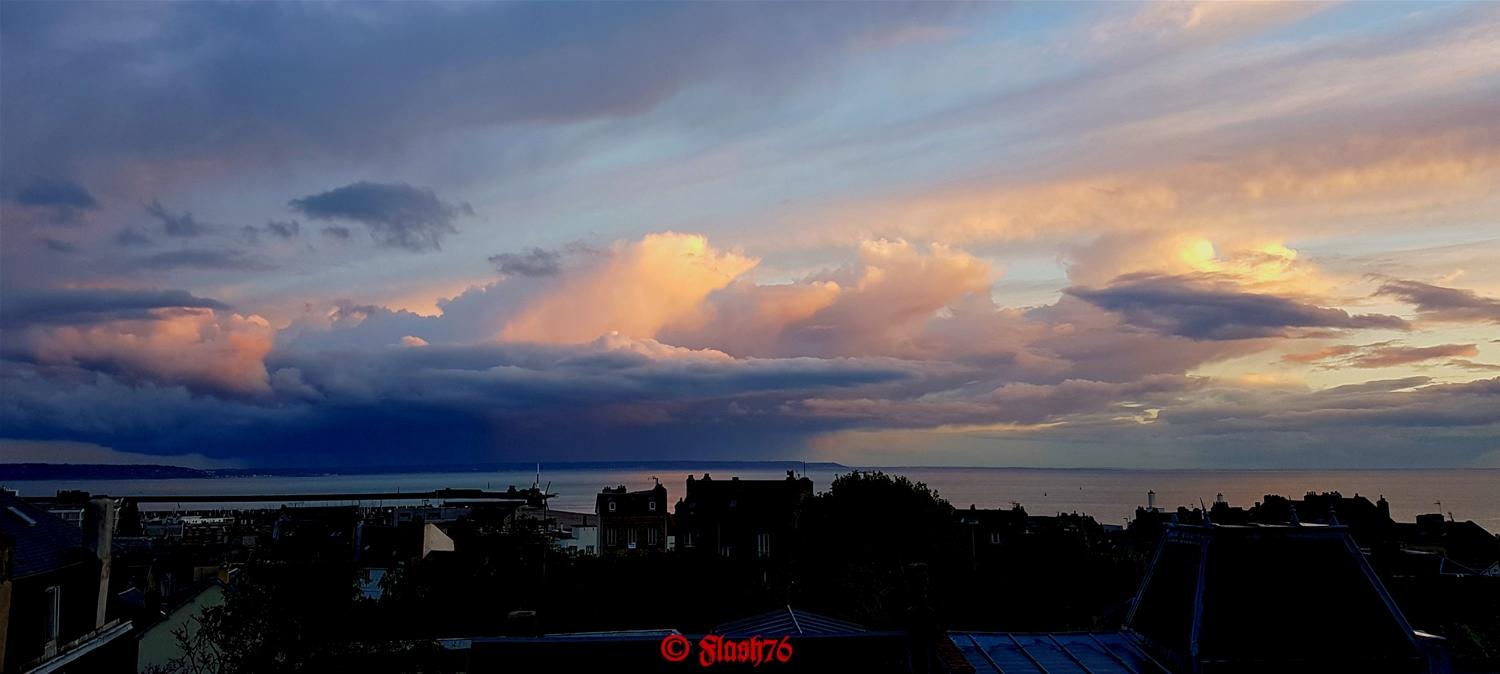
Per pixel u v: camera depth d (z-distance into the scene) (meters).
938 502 90.69
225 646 48.03
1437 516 105.69
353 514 132.62
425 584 67.62
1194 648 31.84
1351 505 102.56
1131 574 74.94
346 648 47.03
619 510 136.38
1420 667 31.61
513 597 68.50
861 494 88.00
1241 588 32.75
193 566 89.69
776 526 117.75
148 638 58.53
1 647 39.12
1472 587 50.03
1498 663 42.81
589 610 68.94
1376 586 32.97
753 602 72.88
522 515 150.25
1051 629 66.31
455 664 45.91
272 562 53.62
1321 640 31.84
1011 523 115.25
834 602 73.50
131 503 155.12
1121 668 33.66
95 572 49.00
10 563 39.91
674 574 75.38
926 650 29.98
